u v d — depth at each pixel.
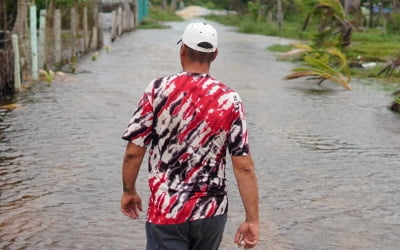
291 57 24.91
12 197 7.70
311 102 15.05
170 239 4.01
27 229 6.75
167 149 3.99
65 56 22.20
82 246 6.39
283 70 21.27
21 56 17.16
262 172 9.04
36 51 16.75
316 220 7.28
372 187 8.55
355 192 8.31
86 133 10.99
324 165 9.52
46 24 20.48
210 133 3.96
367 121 12.98
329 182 8.70
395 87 17.98
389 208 7.77
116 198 7.80
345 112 13.89
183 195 3.96
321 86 17.83
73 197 7.77
